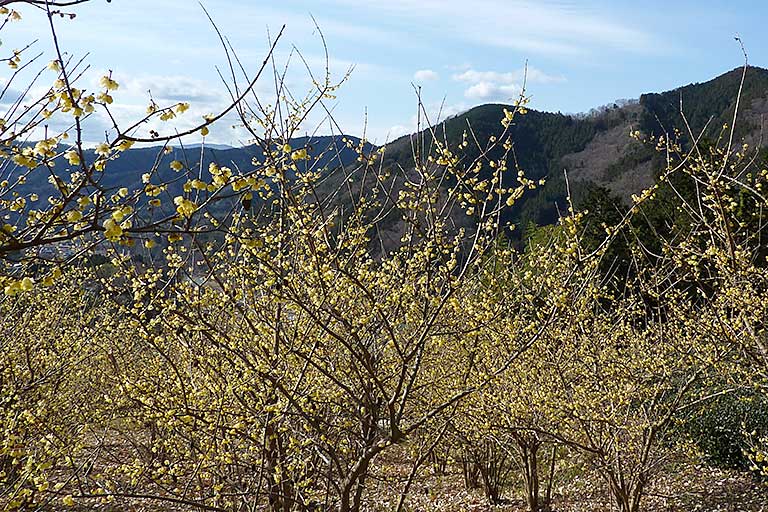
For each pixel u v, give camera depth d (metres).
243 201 2.43
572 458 9.76
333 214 4.31
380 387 4.10
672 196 17.11
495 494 9.26
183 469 5.15
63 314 8.01
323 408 5.17
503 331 5.57
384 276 4.71
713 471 10.05
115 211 2.23
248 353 4.96
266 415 4.50
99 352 7.68
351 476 4.40
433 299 4.10
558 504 8.88
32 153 2.26
